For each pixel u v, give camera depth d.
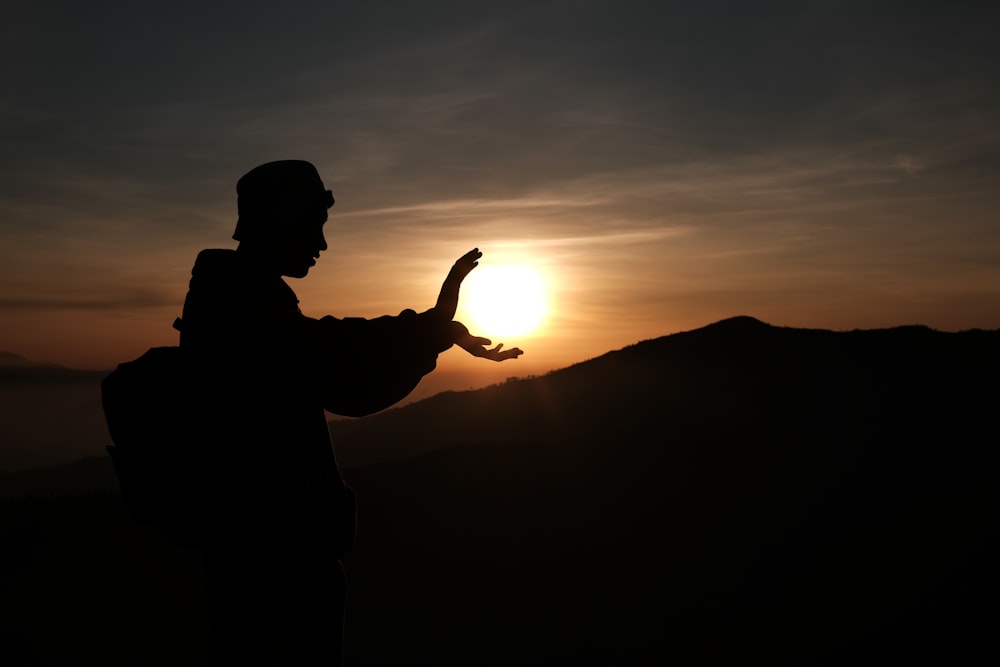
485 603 14.65
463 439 70.44
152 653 10.43
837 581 15.60
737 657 12.15
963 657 11.85
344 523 2.50
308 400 2.46
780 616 13.87
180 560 14.28
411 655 12.22
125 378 2.49
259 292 2.52
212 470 2.40
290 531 2.41
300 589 2.50
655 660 12.05
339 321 2.55
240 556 2.45
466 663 11.86
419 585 15.78
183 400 2.42
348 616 14.03
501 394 85.56
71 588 12.59
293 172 2.66
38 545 14.42
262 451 2.40
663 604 14.55
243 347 2.43
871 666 11.73
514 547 18.12
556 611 14.19
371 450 82.81
